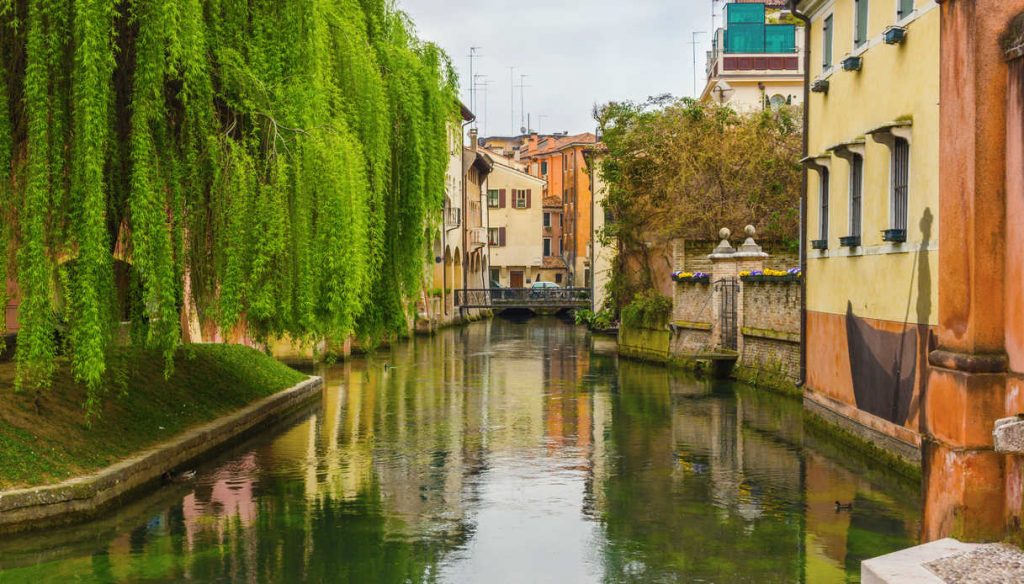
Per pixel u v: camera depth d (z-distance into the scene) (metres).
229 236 13.52
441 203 20.41
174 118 13.81
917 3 14.18
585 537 11.66
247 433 18.77
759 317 27.12
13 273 12.09
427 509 13.10
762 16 47.25
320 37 15.52
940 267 8.49
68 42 11.87
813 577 10.00
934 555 7.26
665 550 11.06
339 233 14.85
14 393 13.88
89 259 11.62
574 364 36.25
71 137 12.00
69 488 12.03
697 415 21.88
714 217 36.16
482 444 18.22
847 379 17.55
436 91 20.00
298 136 14.45
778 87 47.19
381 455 17.06
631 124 39.31
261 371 23.47
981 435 7.88
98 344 11.76
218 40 14.04
